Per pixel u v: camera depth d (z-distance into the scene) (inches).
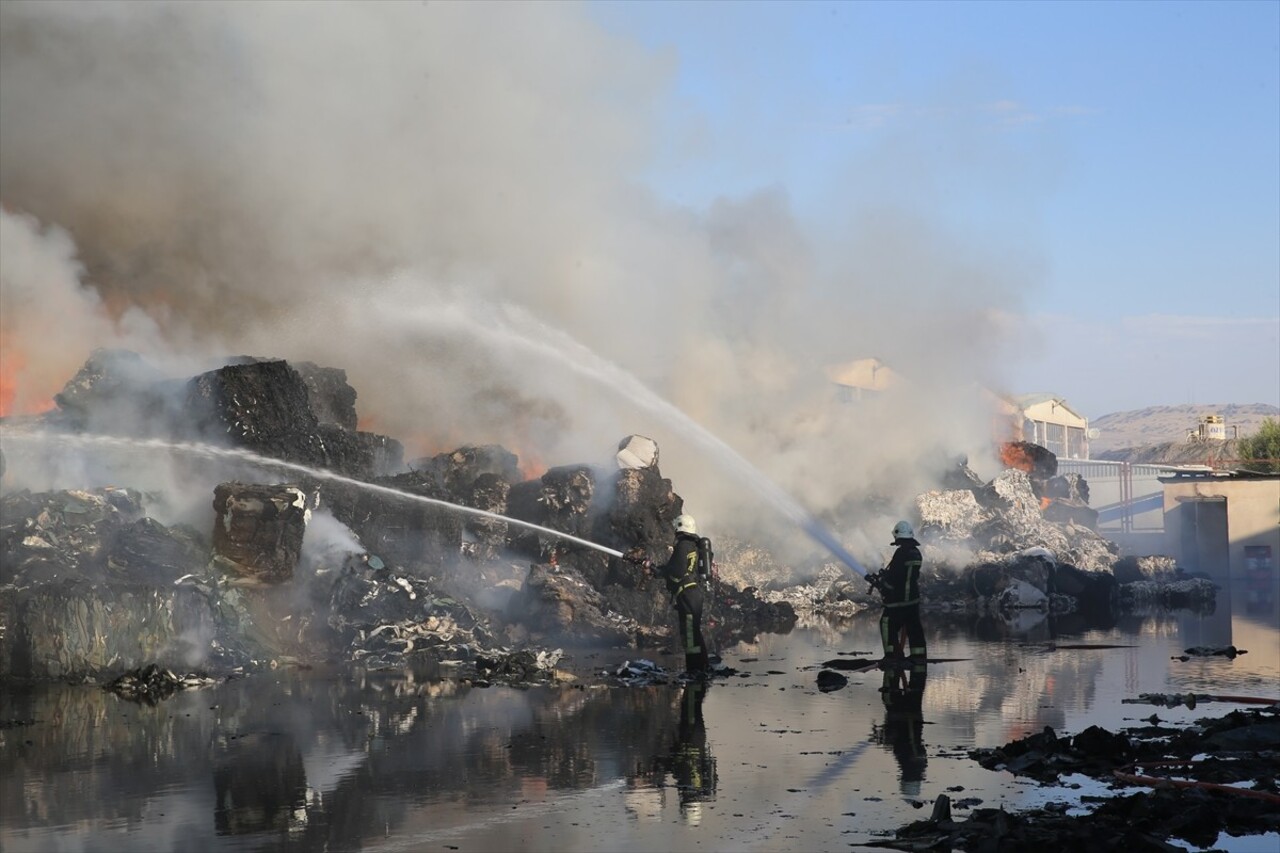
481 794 281.0
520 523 720.3
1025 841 231.8
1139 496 1831.9
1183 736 345.1
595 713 409.4
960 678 511.2
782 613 888.3
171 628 500.4
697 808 268.2
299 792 281.6
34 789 283.4
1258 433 2482.8
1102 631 766.5
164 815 258.7
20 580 506.9
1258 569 1544.0
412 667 543.5
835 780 299.0
